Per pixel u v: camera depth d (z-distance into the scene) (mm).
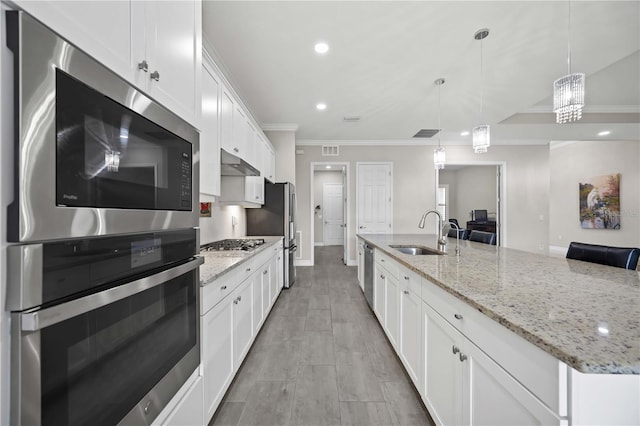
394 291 2156
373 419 1552
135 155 851
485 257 1982
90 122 679
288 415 1586
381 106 3889
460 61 2703
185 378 1144
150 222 908
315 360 2160
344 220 6199
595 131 4871
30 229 535
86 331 674
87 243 663
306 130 5148
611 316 839
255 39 2355
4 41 512
